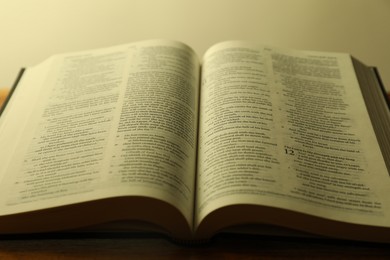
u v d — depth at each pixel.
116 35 0.57
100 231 0.34
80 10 0.59
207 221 0.31
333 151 0.35
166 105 0.36
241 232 0.33
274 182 0.32
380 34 0.56
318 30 0.56
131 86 0.39
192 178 0.34
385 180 0.33
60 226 0.33
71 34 0.57
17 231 0.33
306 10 0.58
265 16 0.58
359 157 0.35
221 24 0.57
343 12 0.58
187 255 0.33
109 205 0.31
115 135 0.35
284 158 0.33
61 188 0.32
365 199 0.32
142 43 0.43
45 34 0.57
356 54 0.55
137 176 0.31
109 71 0.41
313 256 0.33
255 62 0.40
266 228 0.33
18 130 0.38
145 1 0.59
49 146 0.35
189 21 0.57
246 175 0.32
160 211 0.31
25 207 0.32
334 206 0.32
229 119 0.36
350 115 0.38
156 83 0.38
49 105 0.39
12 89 0.42
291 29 0.57
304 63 0.41
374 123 0.38
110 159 0.33
